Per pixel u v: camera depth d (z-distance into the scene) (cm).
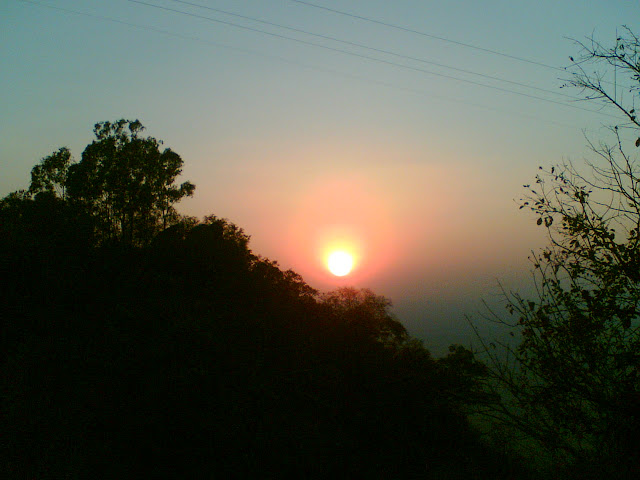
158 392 1631
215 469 1392
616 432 597
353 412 2039
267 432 1642
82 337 1891
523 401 646
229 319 2441
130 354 1841
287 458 1550
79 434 1364
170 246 2980
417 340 2619
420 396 1977
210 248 3017
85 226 2692
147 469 1320
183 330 2105
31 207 2608
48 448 1265
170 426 1504
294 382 2148
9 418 1320
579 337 621
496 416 671
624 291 625
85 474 1217
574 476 631
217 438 1505
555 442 625
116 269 2594
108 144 3438
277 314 2772
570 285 651
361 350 2627
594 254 640
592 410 627
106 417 1473
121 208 3488
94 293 2302
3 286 2102
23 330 1848
